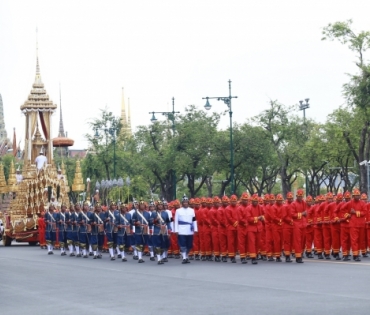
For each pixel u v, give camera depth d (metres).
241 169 70.31
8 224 54.56
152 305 17.95
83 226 38.91
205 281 23.33
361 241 30.77
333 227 31.44
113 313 16.80
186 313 16.44
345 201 30.73
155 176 81.00
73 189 65.62
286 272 25.59
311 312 16.09
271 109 70.06
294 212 30.48
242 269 27.61
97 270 29.06
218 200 33.56
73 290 21.73
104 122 81.81
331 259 31.59
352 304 17.20
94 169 82.81
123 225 35.47
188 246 32.38
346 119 59.50
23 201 54.97
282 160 69.75
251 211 30.77
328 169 74.50
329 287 20.64
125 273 27.34
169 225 33.41
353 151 58.00
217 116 72.44
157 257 33.28
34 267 30.98
